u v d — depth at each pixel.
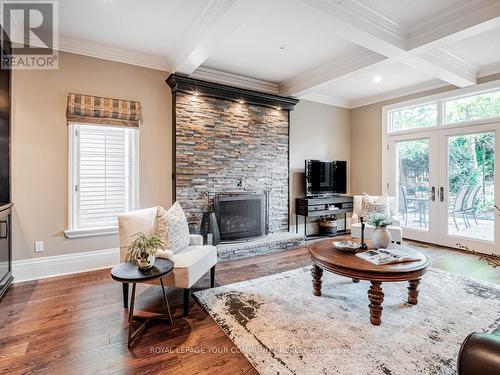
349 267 2.19
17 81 2.94
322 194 5.16
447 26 2.69
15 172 2.95
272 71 4.14
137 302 2.49
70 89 3.19
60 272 3.18
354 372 1.60
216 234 3.76
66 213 3.21
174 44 3.28
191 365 1.68
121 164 3.54
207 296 2.59
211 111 4.03
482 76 3.98
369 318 2.19
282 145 4.76
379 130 5.35
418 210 4.87
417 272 2.14
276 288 2.79
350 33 2.66
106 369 1.64
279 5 2.49
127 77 3.51
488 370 0.85
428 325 2.08
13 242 2.95
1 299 2.53
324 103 5.43
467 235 4.25
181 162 3.80
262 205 4.48
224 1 2.35
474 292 2.66
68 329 2.05
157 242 2.10
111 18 2.73
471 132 4.17
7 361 1.69
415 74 4.25
